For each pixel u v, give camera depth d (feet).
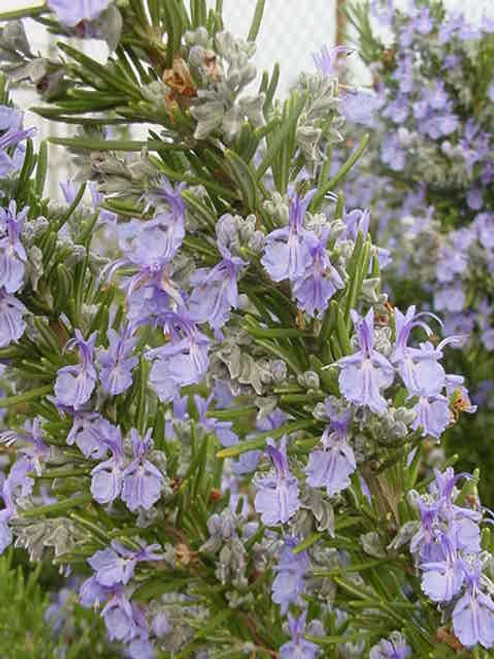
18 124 0.48
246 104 0.44
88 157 0.48
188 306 0.46
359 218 0.52
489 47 1.27
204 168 0.50
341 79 1.41
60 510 0.57
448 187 1.33
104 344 0.54
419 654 0.54
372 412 0.47
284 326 0.50
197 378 0.46
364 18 1.44
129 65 0.46
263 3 0.46
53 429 0.53
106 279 0.54
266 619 0.60
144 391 0.54
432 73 1.32
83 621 0.93
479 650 0.52
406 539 0.49
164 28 0.46
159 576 0.56
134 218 0.48
